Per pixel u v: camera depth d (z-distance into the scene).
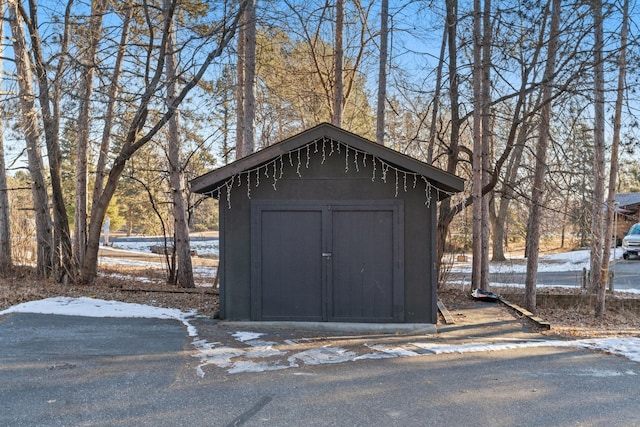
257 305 8.41
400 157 7.96
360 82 20.00
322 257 8.37
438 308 10.48
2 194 14.32
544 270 24.25
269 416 4.40
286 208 8.42
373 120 22.70
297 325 8.20
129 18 11.67
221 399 4.81
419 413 4.48
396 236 8.30
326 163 8.41
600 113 12.95
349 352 6.66
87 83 12.32
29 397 4.80
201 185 8.23
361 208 8.34
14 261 16.86
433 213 8.28
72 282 12.79
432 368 5.93
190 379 5.42
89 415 4.38
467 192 17.98
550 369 5.95
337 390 5.09
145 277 16.86
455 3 13.16
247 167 8.16
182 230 14.32
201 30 11.55
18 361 5.97
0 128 13.99
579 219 14.51
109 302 9.91
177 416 4.38
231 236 8.52
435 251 8.30
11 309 8.89
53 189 12.73
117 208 48.72
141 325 8.16
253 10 12.16
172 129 14.14
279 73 18.19
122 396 4.87
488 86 12.98
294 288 8.41
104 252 30.67
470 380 5.46
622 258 28.59
